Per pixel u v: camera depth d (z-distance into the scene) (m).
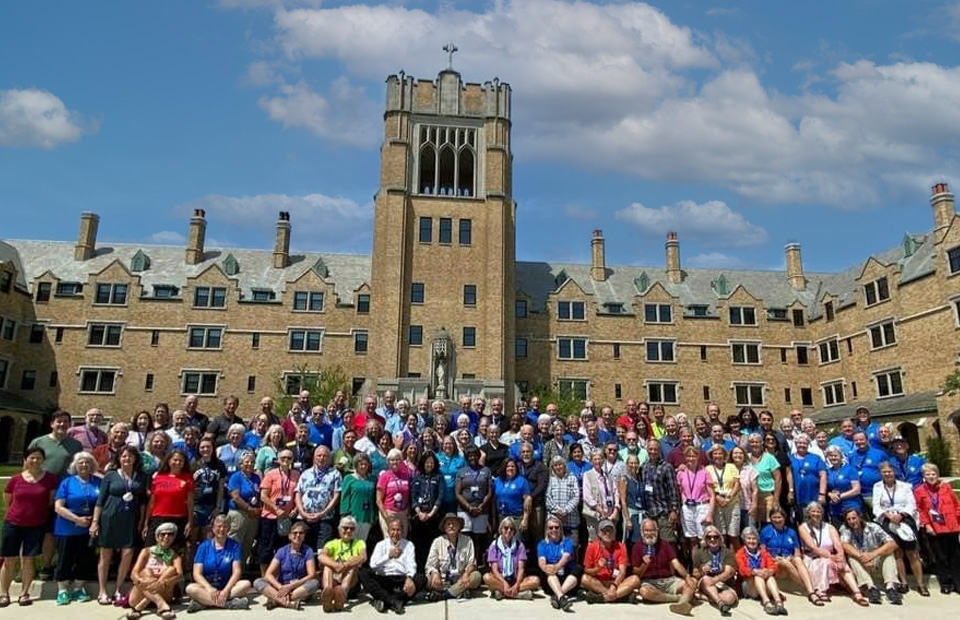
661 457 13.97
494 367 47.69
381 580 11.37
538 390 50.44
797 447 13.82
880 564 12.48
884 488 13.15
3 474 32.06
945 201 43.44
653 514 12.68
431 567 11.95
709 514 12.63
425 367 47.78
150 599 10.83
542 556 12.08
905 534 12.49
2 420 47.53
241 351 51.78
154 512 11.73
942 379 42.12
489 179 51.59
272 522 12.42
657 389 54.34
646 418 16.59
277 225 57.78
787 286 60.56
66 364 50.38
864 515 13.30
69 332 50.97
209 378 51.19
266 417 15.25
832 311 54.06
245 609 11.14
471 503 12.92
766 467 13.43
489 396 46.59
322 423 15.73
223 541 11.65
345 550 11.66
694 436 16.12
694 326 55.88
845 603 11.99
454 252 50.12
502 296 49.12
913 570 12.68
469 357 48.38
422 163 54.31
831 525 12.92
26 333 50.47
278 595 11.21
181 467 11.99
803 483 13.46
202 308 52.25
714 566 11.97
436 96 52.75
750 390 54.97
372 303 48.47
